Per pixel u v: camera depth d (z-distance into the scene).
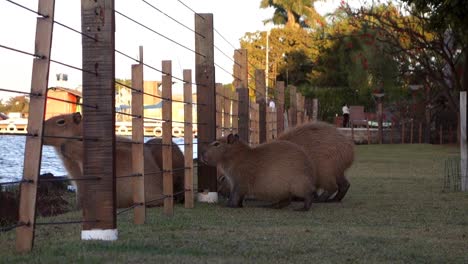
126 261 4.65
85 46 5.37
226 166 8.66
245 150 8.59
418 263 5.11
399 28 27.36
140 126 6.65
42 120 4.76
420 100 31.94
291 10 53.97
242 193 8.66
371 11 29.38
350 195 10.59
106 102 5.35
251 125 11.90
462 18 15.48
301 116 18.91
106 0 5.36
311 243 5.76
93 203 5.43
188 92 8.41
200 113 9.16
